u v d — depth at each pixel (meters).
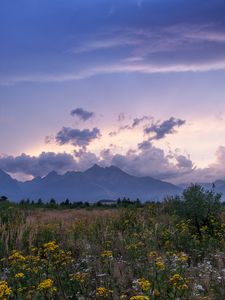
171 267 10.99
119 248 14.41
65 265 10.98
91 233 16.25
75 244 15.07
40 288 9.02
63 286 9.92
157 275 9.91
